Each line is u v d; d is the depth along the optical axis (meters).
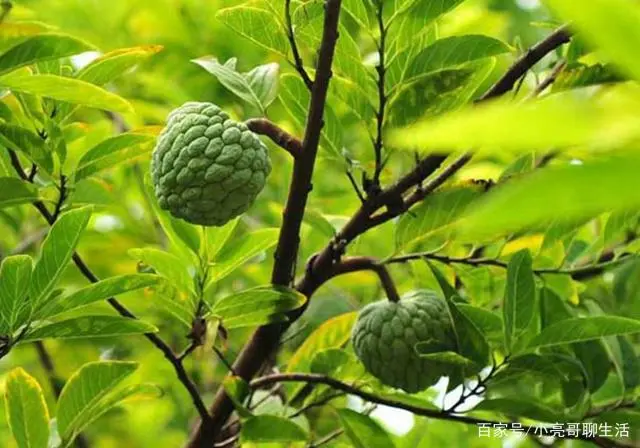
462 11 2.61
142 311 2.54
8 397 2.10
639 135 0.91
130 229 2.65
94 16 2.75
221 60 2.69
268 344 2.17
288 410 2.25
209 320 2.12
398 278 2.55
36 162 2.11
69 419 2.11
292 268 2.14
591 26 0.92
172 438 2.68
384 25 2.08
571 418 2.15
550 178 0.91
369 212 2.14
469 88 2.11
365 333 2.16
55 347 2.67
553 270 2.24
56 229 2.01
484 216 0.92
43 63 2.18
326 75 2.04
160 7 2.71
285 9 2.07
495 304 2.28
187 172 2.04
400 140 0.96
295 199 2.08
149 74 2.64
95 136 2.35
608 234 2.19
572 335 2.08
